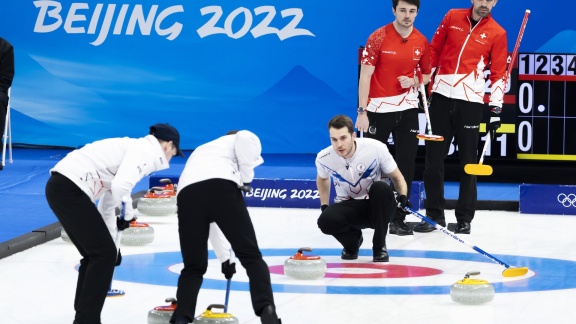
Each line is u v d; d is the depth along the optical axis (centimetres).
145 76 3634
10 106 3691
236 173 1327
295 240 2183
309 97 3575
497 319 1442
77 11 3631
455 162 3148
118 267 1833
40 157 3519
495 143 3081
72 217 1305
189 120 3634
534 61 3066
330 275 1780
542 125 3080
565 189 2647
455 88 2256
